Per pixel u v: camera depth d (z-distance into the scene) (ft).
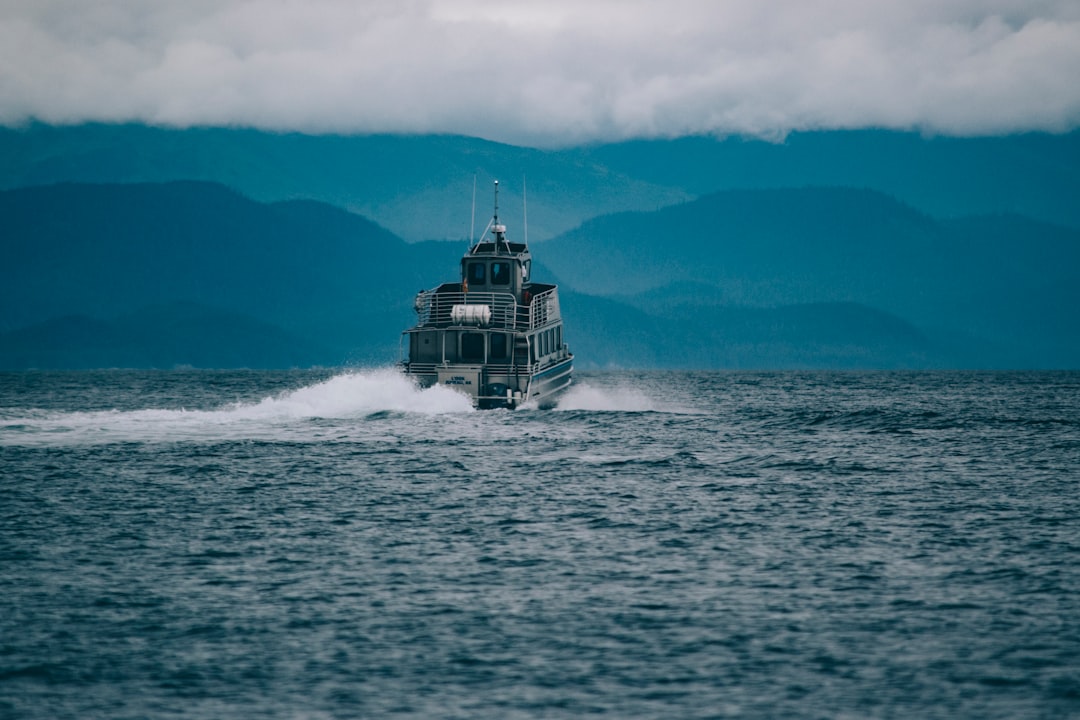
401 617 393.70
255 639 373.40
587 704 328.49
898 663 355.15
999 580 435.94
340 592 420.77
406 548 484.74
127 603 407.23
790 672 349.00
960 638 374.43
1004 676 345.51
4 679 343.05
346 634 377.91
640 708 326.03
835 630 381.81
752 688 338.34
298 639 373.61
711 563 461.78
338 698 331.98
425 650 364.99
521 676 346.13
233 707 326.85
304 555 472.44
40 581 433.07
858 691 336.29
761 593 420.36
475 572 447.01
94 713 323.16
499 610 400.88
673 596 416.87
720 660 357.82
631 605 406.41
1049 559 465.88
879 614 396.98
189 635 376.68
